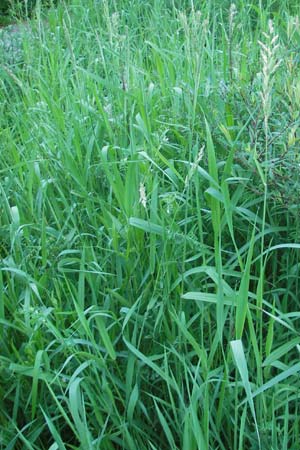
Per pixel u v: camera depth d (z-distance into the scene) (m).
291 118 2.67
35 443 2.32
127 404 2.23
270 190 2.78
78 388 2.11
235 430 1.99
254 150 2.54
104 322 2.46
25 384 2.37
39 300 2.59
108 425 2.24
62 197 2.98
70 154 3.17
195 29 3.30
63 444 1.98
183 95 3.54
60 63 4.56
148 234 2.78
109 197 3.01
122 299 2.49
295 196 2.60
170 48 4.49
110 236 2.80
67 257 2.82
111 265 2.73
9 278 2.61
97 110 3.83
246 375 1.88
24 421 2.39
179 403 2.26
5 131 3.79
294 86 2.87
